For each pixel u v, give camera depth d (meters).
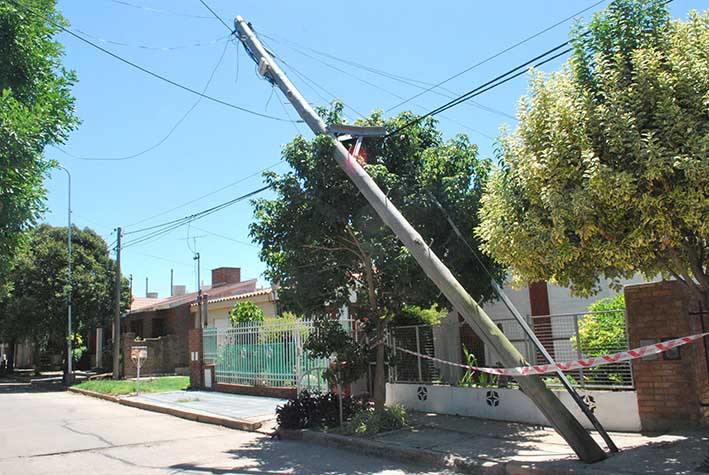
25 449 10.57
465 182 10.36
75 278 29.27
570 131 6.83
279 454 9.79
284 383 17.23
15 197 8.33
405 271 10.45
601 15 7.12
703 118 6.15
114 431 12.78
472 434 10.10
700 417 8.77
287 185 10.55
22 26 8.99
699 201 5.89
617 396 9.52
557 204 6.68
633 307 9.47
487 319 8.46
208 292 30.91
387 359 11.95
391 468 8.52
